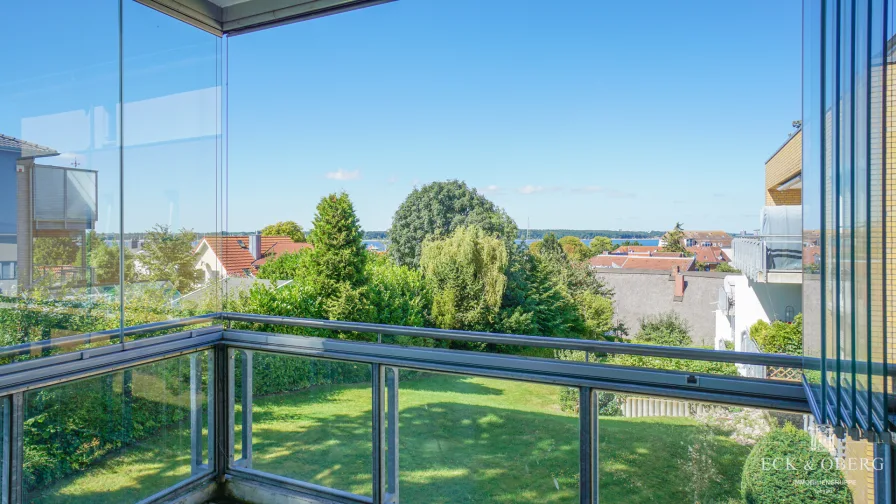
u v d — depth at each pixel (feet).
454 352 7.61
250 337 9.27
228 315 9.84
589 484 6.81
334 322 8.44
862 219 4.34
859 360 4.40
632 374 6.58
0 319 6.89
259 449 9.23
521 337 7.18
